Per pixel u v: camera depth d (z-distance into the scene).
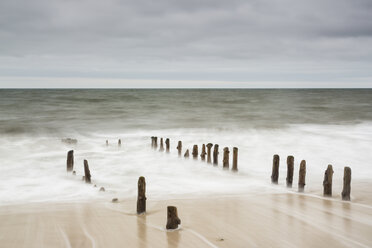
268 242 7.02
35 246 6.82
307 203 9.93
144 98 90.19
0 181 12.77
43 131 26.67
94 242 7.00
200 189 11.88
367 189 11.67
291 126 30.95
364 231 7.68
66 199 10.52
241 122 34.22
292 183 12.73
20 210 9.27
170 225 7.62
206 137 24.36
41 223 8.16
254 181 13.16
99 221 8.30
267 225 7.99
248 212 9.01
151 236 7.30
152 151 19.34
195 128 29.27
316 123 33.59
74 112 44.62
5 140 22.17
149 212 9.06
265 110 50.12
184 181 13.16
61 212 9.06
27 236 7.34
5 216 8.72
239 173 14.59
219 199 10.41
